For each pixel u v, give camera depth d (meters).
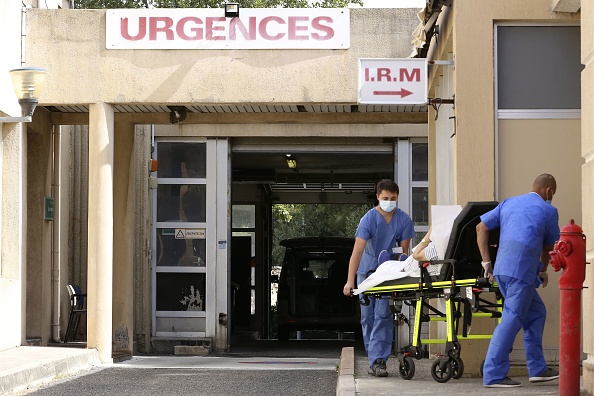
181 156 24.00
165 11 17.89
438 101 13.91
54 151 21.50
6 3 17.06
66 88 17.92
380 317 11.66
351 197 36.19
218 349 23.61
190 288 23.86
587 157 9.22
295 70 17.78
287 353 22.98
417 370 12.73
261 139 24.14
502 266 9.76
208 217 23.84
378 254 12.01
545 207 9.84
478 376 11.88
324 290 31.33
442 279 10.64
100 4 37.19
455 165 12.36
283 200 36.28
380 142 23.84
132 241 21.16
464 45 12.30
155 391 11.58
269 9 17.81
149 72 17.88
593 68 9.01
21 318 18.44
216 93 17.83
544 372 10.13
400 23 17.75
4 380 11.32
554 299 11.97
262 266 33.28
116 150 20.97
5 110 17.08
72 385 12.48
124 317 20.92
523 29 12.37
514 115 12.30
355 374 11.91
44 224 20.92
